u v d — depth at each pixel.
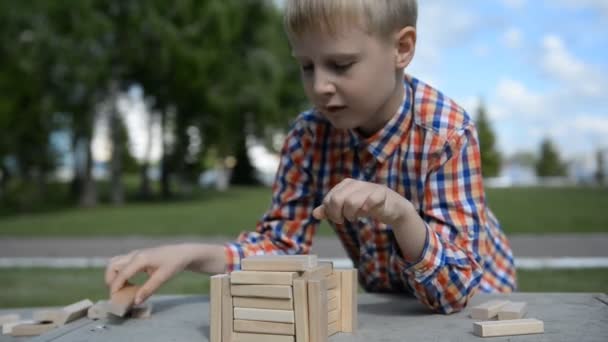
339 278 1.38
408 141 1.67
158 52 15.82
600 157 30.47
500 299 1.77
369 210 1.26
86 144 16.17
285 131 24.59
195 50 15.97
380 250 1.84
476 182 1.63
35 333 1.59
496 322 1.32
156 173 38.94
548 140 48.97
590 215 9.41
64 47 14.29
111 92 16.19
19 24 14.38
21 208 15.87
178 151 20.30
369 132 1.72
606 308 1.59
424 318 1.53
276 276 1.23
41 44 14.17
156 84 17.48
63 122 16.03
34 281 4.68
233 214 11.28
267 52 18.42
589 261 5.18
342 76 1.39
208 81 17.09
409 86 1.74
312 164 1.86
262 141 24.34
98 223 10.02
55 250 6.86
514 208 11.07
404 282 1.83
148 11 15.23
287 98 24.31
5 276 4.98
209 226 8.91
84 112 15.77
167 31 15.29
